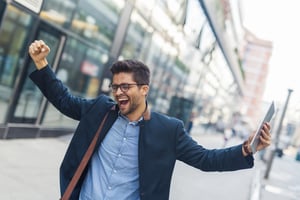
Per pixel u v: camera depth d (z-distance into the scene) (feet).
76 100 7.06
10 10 24.04
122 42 40.09
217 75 111.45
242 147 6.12
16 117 27.45
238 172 46.68
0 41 24.22
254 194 31.04
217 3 63.67
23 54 26.55
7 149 23.86
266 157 73.36
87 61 35.17
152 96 58.39
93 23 34.53
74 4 30.60
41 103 30.25
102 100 6.91
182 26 57.77
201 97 100.94
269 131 6.23
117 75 6.36
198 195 26.53
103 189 6.44
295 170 79.51
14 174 18.81
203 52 79.51
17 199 15.37
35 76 7.00
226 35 89.15
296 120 163.84
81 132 6.72
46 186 18.38
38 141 29.48
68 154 6.74
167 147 6.41
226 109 169.89
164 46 55.42
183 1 52.54
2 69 25.12
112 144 6.55
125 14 39.60
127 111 6.40
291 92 49.57
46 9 27.12
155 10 46.42
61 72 31.50
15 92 26.63
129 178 6.47
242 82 177.99
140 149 6.33
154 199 6.25
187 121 68.18
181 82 73.67
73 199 6.63
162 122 6.53
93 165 6.66
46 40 28.55
